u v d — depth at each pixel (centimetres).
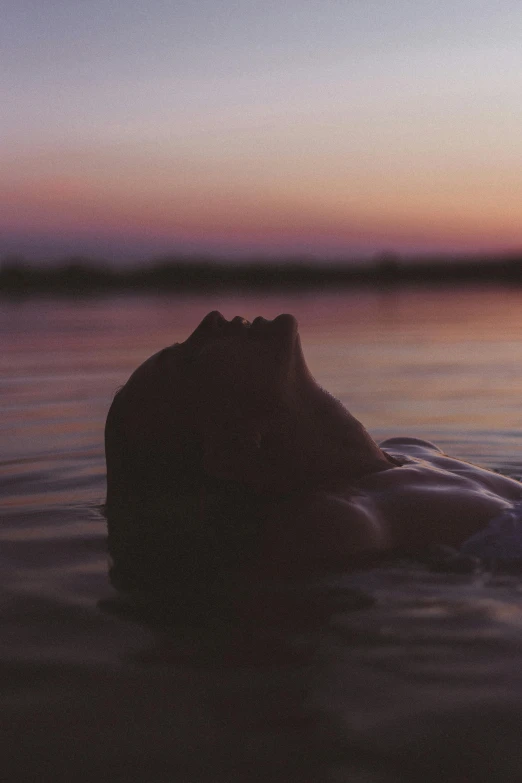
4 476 303
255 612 166
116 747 115
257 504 215
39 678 137
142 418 216
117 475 226
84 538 221
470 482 229
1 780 108
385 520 203
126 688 133
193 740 117
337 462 223
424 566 190
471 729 119
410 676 136
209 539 212
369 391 570
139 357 796
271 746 115
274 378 216
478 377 645
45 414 464
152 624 160
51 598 176
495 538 200
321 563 188
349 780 107
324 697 129
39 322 1373
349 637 152
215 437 213
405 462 244
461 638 151
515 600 170
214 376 214
